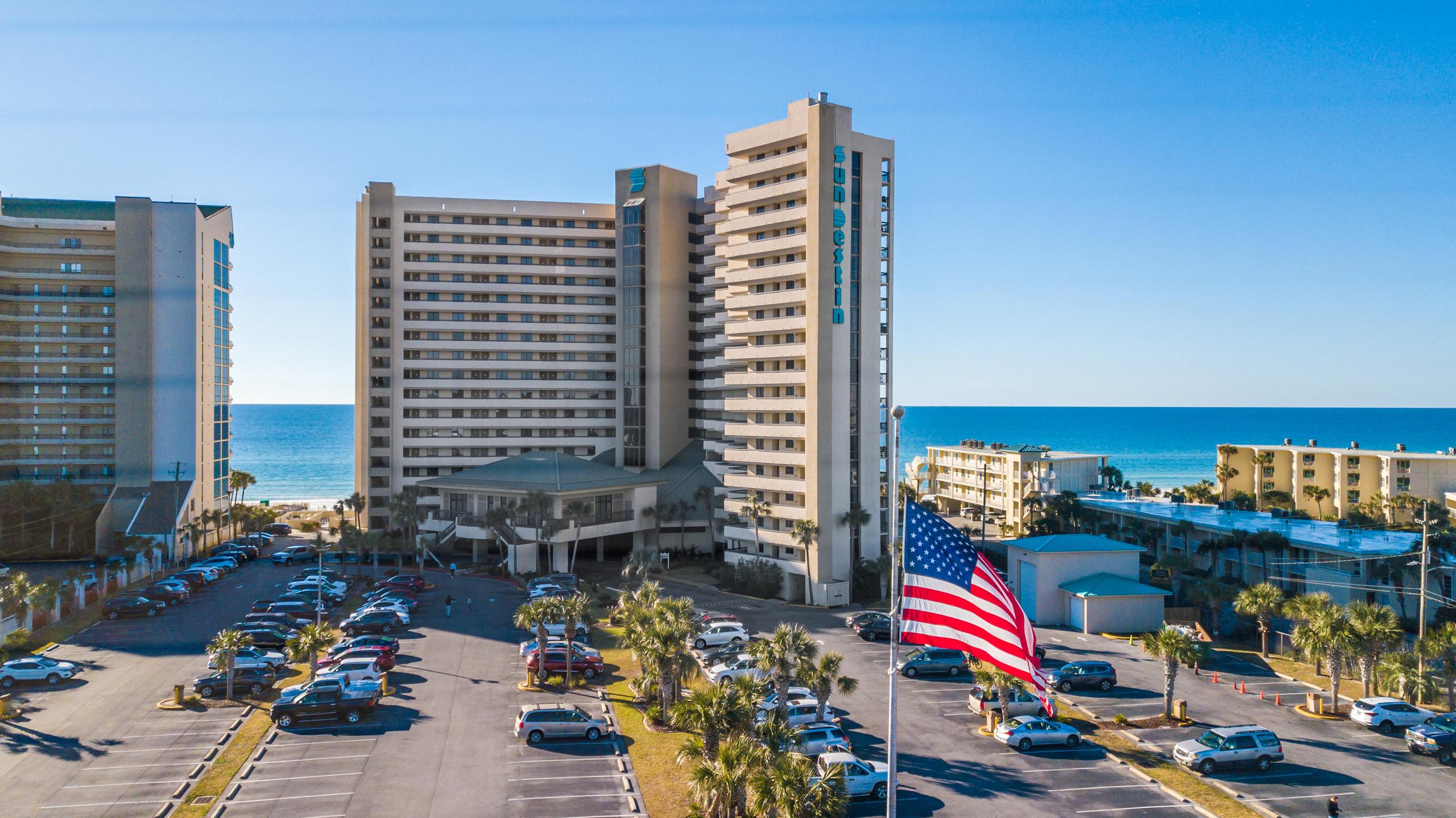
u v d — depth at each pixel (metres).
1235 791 41.16
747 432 96.31
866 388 92.88
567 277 136.12
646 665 49.88
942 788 40.66
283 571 99.88
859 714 51.22
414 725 47.38
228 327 132.88
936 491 179.62
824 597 86.56
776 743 34.41
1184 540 110.19
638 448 125.12
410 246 131.38
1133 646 68.69
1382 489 138.88
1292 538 96.19
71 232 120.81
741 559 95.88
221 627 69.88
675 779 40.34
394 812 36.66
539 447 134.50
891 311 95.94
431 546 109.06
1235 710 53.19
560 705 48.06
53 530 106.50
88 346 120.62
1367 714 50.00
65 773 40.38
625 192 127.94
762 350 95.19
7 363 118.38
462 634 68.81
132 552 96.44
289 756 42.75
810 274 90.94
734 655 60.19
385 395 132.38
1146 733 48.81
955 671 59.69
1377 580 86.19
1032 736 45.75
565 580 90.38
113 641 65.31
